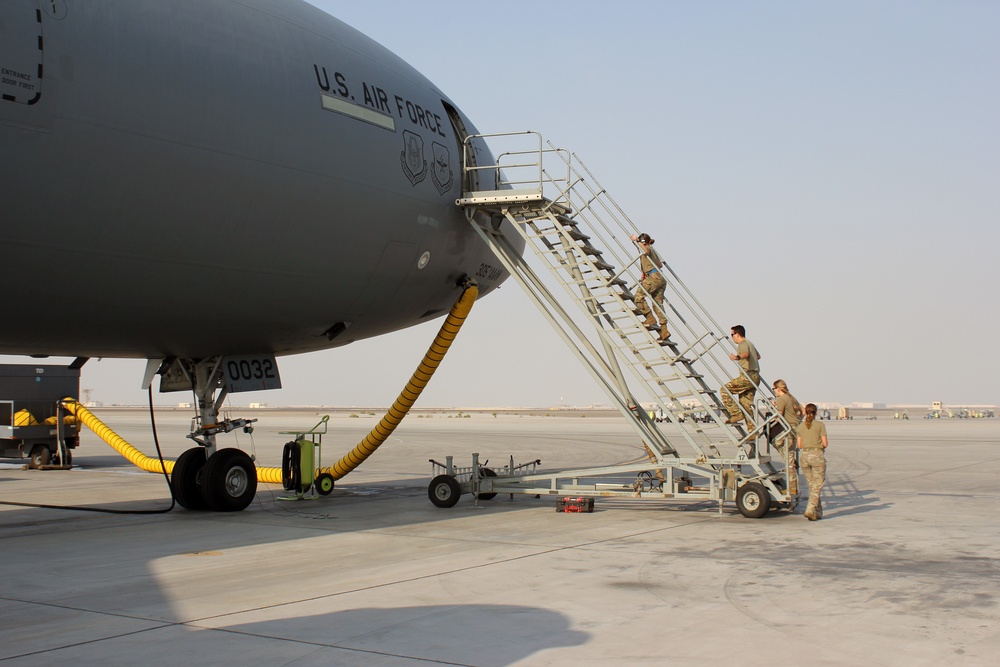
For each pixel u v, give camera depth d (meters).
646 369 14.83
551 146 15.45
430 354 16.70
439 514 15.05
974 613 7.62
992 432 54.03
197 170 11.41
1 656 6.38
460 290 17.28
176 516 14.97
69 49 10.12
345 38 14.54
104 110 10.38
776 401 15.35
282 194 12.51
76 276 11.09
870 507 15.70
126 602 8.15
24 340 12.28
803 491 18.66
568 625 7.22
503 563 10.07
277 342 15.36
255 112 12.06
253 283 13.09
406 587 8.73
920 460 28.17
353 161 13.50
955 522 13.66
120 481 23.39
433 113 15.74
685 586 8.75
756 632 7.00
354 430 58.25
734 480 14.38
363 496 18.34
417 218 14.91
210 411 15.68
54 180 10.12
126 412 141.38
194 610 7.80
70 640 6.81
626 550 11.00
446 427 63.62
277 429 59.25
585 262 14.98
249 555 10.77
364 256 14.31
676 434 46.75
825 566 9.86
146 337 13.32
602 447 36.31
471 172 16.34
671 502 16.84
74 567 10.03
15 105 9.63
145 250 11.41
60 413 27.77
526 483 17.59
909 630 7.06
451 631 7.04
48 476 25.22
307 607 7.89
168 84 11.07
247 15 12.67
